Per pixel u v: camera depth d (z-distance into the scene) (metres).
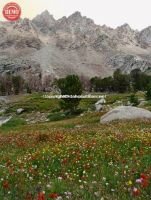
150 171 11.76
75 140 22.30
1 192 10.77
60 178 11.98
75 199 9.98
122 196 9.80
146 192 9.85
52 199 9.75
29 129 50.28
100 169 13.10
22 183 11.92
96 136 23.56
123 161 14.03
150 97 104.44
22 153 19.80
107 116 46.34
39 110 128.50
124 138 20.02
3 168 14.37
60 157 15.86
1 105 161.25
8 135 34.78
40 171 13.74
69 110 98.56
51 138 24.98
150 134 21.39
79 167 13.80
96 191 10.55
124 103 112.19
